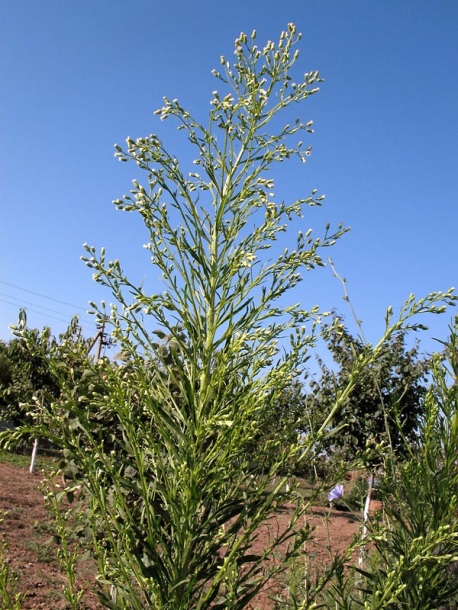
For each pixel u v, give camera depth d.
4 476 13.68
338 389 2.60
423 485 2.54
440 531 2.17
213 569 2.32
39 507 10.55
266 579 2.43
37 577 6.27
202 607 2.21
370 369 2.74
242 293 2.58
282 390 2.55
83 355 2.28
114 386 2.23
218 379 2.36
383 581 2.39
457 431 2.52
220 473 2.30
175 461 2.37
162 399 2.53
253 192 2.62
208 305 2.55
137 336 2.44
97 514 2.34
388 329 2.39
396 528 2.56
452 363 2.62
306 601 2.41
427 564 2.35
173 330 2.48
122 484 2.41
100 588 2.56
